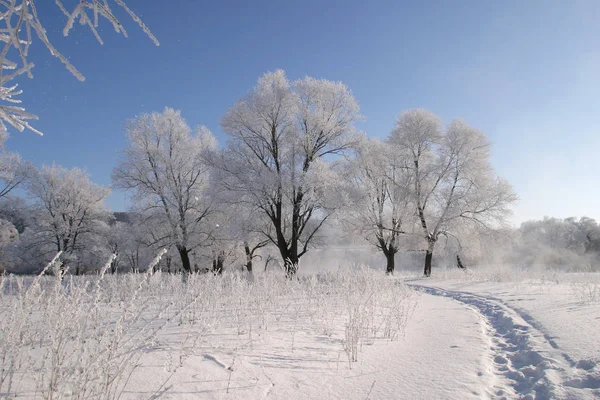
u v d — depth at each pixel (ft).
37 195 97.86
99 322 10.42
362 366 14.02
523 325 21.56
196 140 83.25
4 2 8.19
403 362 14.60
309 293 27.07
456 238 90.33
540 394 11.14
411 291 41.50
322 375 12.74
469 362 14.58
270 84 66.95
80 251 103.81
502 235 84.12
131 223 84.53
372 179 88.07
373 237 94.89
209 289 24.62
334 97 67.97
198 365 12.70
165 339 15.81
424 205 85.81
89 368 8.60
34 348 13.17
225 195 62.28
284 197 63.36
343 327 20.86
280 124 67.26
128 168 75.82
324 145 68.33
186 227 75.72
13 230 98.48
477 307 34.58
